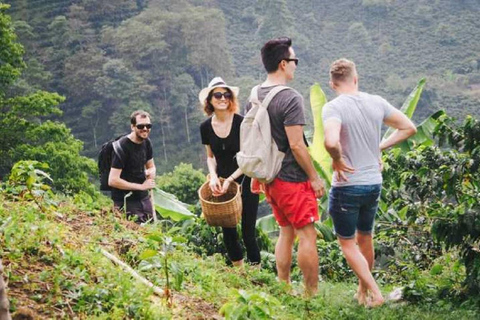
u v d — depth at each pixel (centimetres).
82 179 3275
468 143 618
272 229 1088
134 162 643
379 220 875
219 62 10331
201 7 10750
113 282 387
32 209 483
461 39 13525
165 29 10012
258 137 479
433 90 11194
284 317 418
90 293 368
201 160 9025
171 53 9931
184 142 9375
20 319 333
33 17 10888
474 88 11488
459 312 490
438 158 648
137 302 368
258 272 532
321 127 1120
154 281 429
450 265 736
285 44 489
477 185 619
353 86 488
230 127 552
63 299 363
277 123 478
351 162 477
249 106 494
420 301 529
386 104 493
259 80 11394
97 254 423
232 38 12988
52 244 422
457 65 12669
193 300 423
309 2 14875
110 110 9350
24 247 406
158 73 9712
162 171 8694
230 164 561
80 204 569
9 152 3238
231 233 567
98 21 11275
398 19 14325
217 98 545
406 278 752
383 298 504
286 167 482
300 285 571
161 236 389
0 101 3406
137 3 11719
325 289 559
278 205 492
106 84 9138
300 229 486
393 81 11881
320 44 13500
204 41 10169
